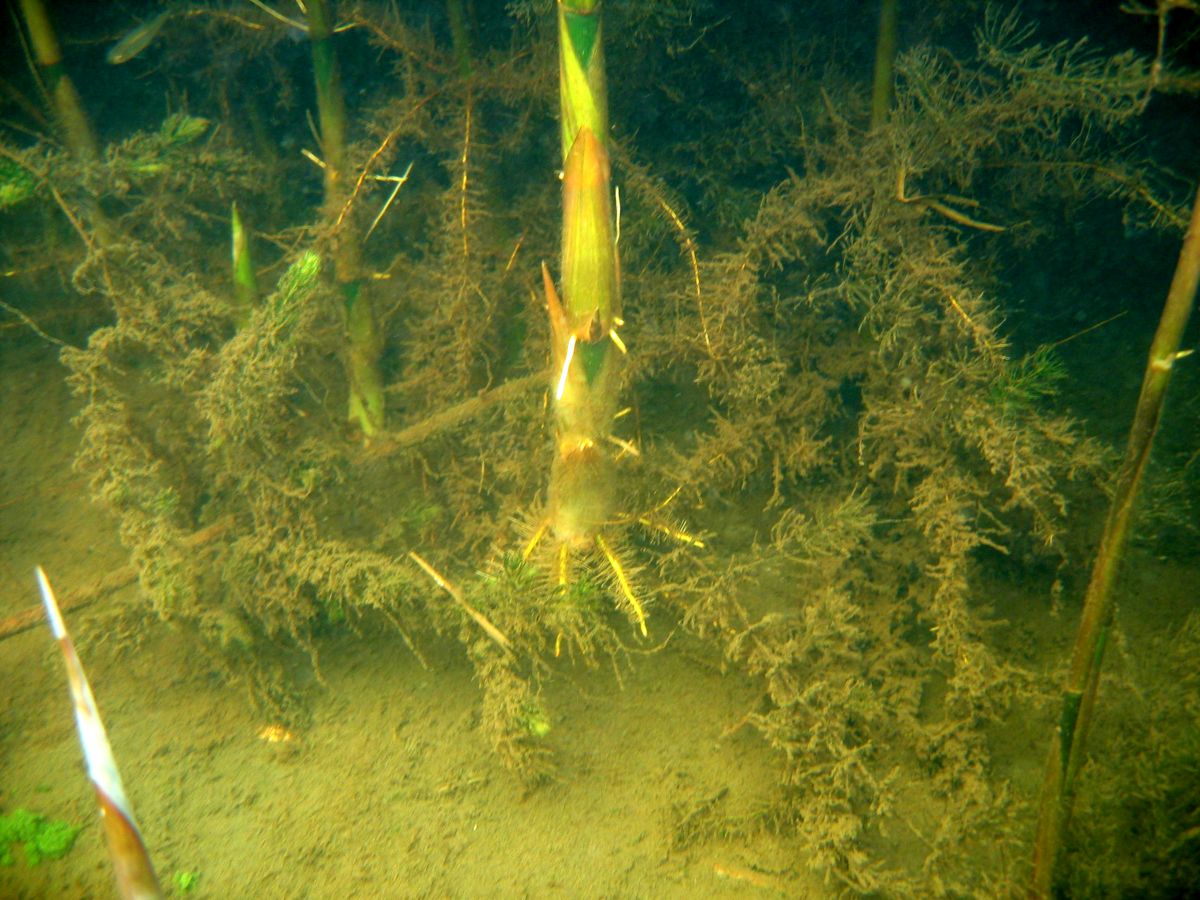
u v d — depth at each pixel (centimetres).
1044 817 33
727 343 43
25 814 39
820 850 37
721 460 45
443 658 45
